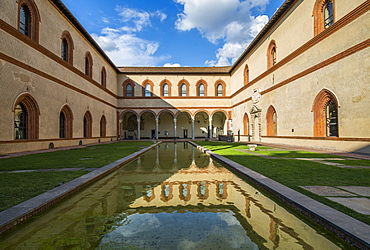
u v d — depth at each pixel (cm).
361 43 1017
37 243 259
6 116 1161
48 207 373
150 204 394
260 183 489
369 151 987
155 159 1021
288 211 356
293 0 1585
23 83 1274
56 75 1614
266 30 2028
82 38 2069
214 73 3294
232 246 248
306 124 1438
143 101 3234
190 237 271
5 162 827
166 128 3766
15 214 310
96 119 2373
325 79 1256
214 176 628
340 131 1152
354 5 1075
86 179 530
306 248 243
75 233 283
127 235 277
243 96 2692
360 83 1030
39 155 1080
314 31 1367
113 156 1020
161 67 3456
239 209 366
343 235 251
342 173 584
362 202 346
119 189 493
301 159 866
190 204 393
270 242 257
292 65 1598
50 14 1564
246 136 2570
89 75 2244
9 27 1171
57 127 1622
